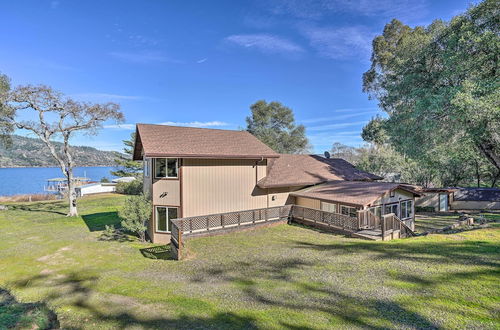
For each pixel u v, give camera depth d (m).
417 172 28.23
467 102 13.49
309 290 6.52
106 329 5.20
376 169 29.70
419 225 17.52
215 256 10.21
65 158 22.39
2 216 21.53
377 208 14.31
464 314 4.89
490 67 15.75
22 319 4.66
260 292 6.61
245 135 18.33
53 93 20.41
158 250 11.88
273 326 4.96
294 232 13.70
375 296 5.90
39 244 13.19
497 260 7.36
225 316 5.48
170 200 13.45
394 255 8.68
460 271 6.83
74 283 8.14
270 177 16.58
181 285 7.48
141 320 5.53
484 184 31.78
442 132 17.98
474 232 11.05
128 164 37.25
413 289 6.07
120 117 22.48
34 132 20.81
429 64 19.28
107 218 19.94
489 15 15.30
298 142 46.09
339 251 9.77
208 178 14.11
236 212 14.26
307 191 16.56
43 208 25.50
